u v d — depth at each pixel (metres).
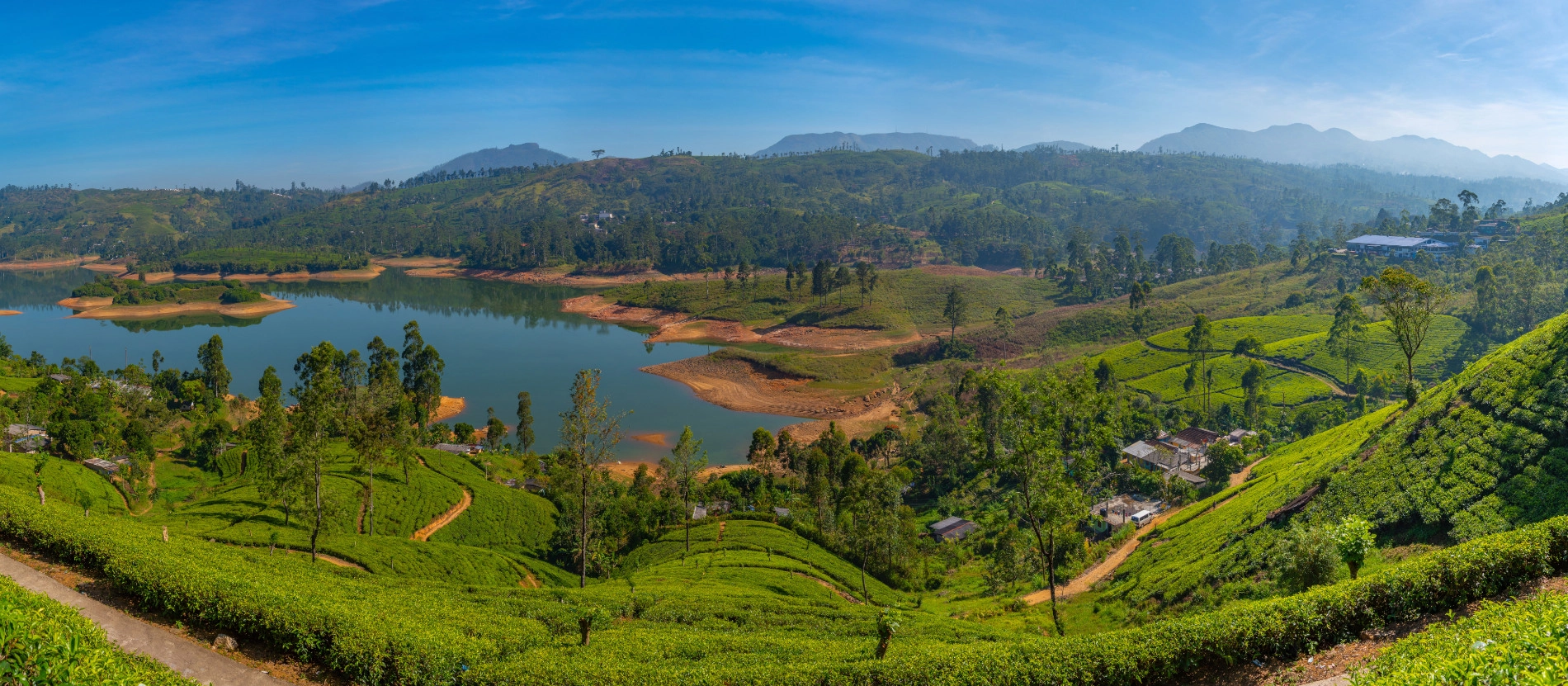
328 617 24.09
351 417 74.06
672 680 24.02
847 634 38.69
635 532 77.12
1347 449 60.16
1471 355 122.56
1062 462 38.59
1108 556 69.19
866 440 116.88
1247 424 114.44
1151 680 23.39
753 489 96.44
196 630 24.58
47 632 16.34
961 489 98.69
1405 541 41.50
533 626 32.81
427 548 61.03
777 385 154.25
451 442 112.88
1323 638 23.25
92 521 34.00
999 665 23.81
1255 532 52.19
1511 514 37.28
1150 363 146.62
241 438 99.88
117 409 109.06
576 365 171.38
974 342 177.50
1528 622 16.81
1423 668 16.70
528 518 76.56
